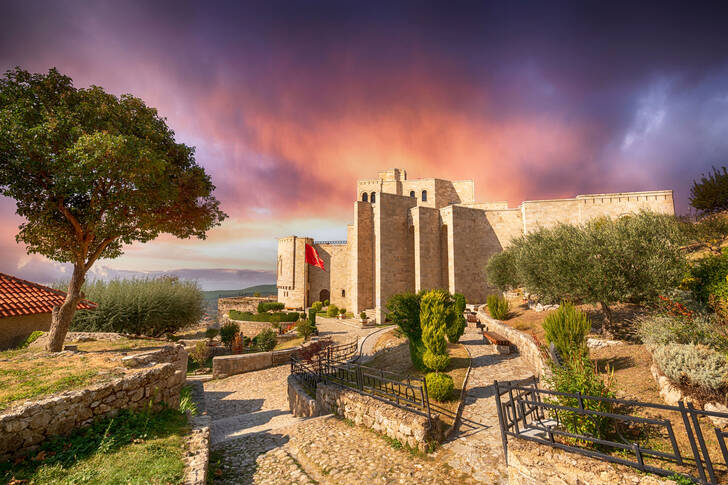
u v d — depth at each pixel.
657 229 12.42
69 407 6.30
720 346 7.25
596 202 33.03
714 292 10.60
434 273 37.25
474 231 38.28
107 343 13.28
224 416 14.23
